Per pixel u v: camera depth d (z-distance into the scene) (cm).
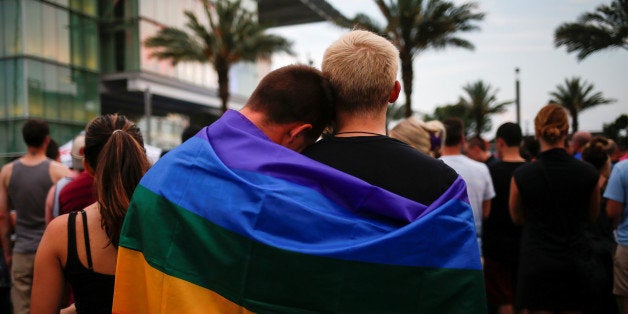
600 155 405
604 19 2164
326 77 143
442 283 116
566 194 277
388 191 122
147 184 130
